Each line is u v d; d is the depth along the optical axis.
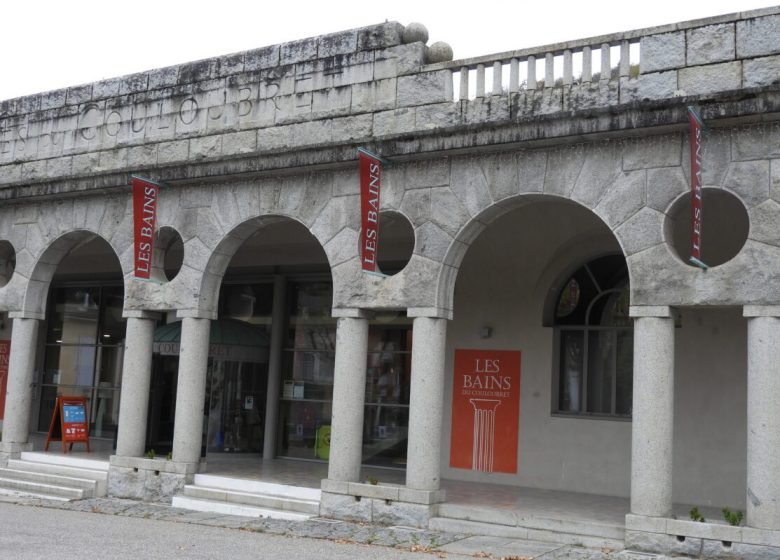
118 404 21.66
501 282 15.77
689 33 10.73
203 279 14.34
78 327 22.77
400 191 12.55
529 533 11.01
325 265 18.33
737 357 13.45
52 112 16.88
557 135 11.10
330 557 9.81
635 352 10.58
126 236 15.40
